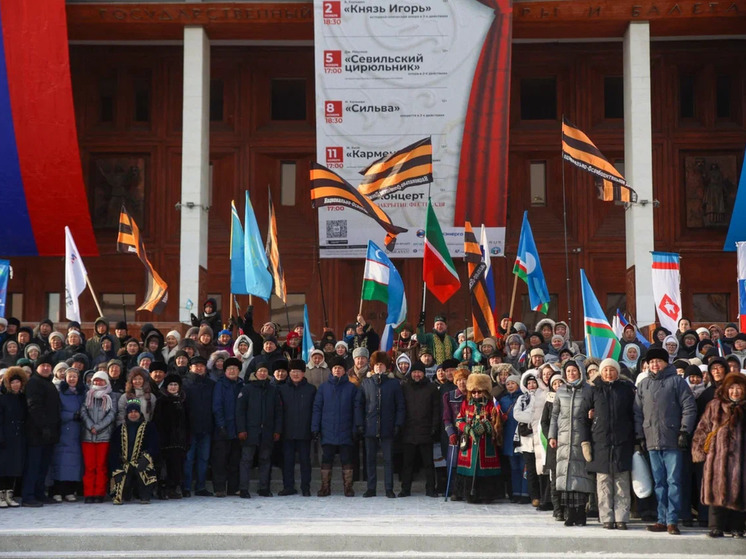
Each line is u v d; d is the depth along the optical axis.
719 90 27.69
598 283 27.36
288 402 16.09
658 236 27.22
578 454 12.83
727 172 27.36
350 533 11.66
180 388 15.52
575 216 27.52
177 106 27.94
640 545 11.68
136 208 27.77
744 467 11.75
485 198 24.69
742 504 11.66
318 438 16.83
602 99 27.70
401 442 16.02
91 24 25.78
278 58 27.95
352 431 15.98
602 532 12.20
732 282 27.08
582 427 12.86
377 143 24.61
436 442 16.14
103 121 27.88
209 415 15.95
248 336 19.06
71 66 27.75
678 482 12.30
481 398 15.11
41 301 27.42
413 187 24.73
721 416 12.02
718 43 27.38
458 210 24.72
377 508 14.38
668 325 19.27
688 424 12.33
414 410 15.84
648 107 25.25
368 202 20.70
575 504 12.82
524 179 27.70
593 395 12.89
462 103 24.56
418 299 27.14
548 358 16.48
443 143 24.64
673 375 12.63
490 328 18.16
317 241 27.55
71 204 24.88
